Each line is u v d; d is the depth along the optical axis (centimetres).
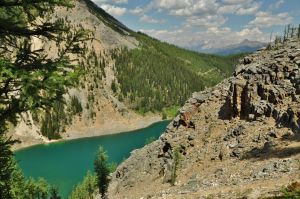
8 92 1121
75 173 14000
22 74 989
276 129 4812
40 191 8819
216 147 5359
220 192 3419
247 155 4562
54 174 13950
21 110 1144
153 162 6438
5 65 1000
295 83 5250
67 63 1159
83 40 1235
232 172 4162
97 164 9500
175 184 4881
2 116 1144
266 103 5388
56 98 1115
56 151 18788
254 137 4938
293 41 6812
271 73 5669
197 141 5934
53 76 1021
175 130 6800
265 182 3122
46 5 1166
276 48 6744
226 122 5931
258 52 7119
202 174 4725
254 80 5816
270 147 4428
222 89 6988
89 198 10162
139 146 19488
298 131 4472
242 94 5872
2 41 1192
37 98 1017
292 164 3431
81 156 17212
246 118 5631
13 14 1171
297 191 1616
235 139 5231
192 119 6588
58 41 1245
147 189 5491
